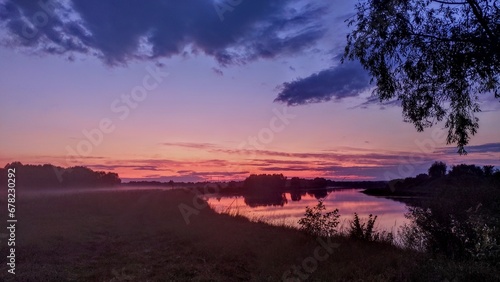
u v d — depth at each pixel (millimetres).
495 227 7699
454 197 9305
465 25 6168
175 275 7379
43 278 6672
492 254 7262
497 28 5590
